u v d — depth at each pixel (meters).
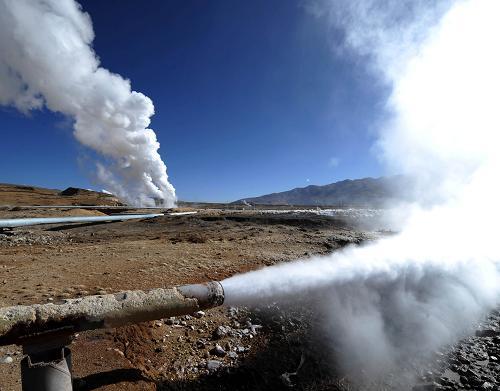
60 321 3.03
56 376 3.01
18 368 4.26
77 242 15.07
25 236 16.14
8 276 7.87
